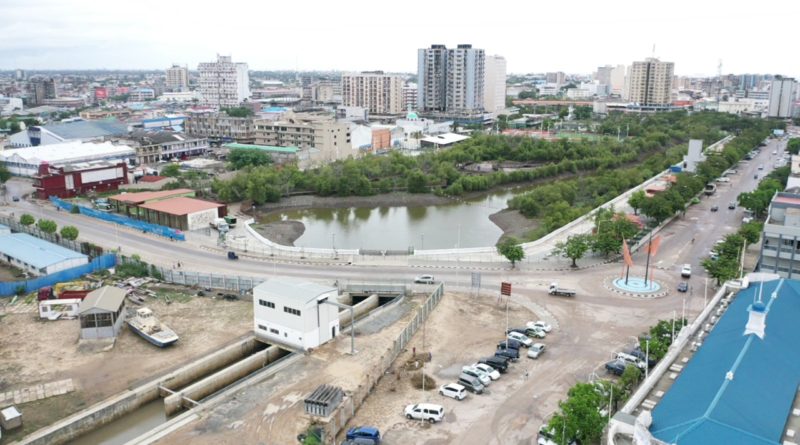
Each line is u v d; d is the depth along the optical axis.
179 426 78.50
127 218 186.62
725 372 63.44
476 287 128.12
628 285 129.00
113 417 84.25
